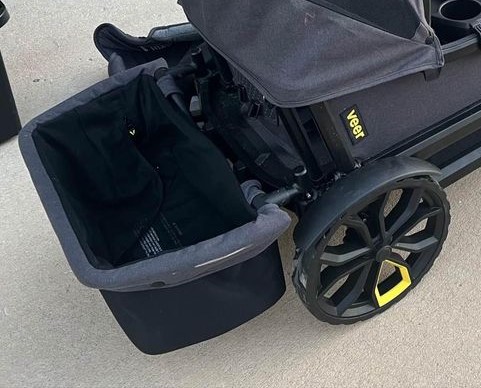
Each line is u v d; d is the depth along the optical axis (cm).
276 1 95
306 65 97
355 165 115
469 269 132
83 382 122
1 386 122
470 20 119
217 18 105
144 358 125
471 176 148
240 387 120
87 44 192
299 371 121
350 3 98
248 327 128
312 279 112
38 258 142
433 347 122
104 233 128
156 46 162
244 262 107
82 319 132
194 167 129
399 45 103
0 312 133
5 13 152
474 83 122
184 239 128
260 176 124
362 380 119
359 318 124
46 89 180
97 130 131
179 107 131
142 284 99
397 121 117
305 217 110
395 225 117
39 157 119
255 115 128
